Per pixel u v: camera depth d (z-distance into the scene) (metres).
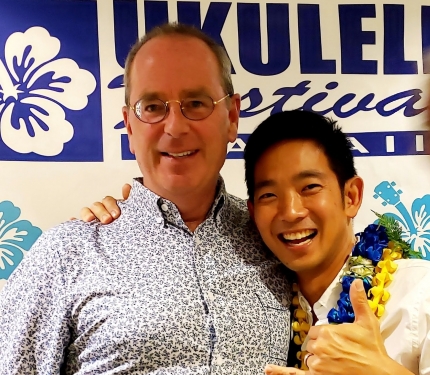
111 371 0.91
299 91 1.43
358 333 0.79
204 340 0.92
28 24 1.34
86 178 1.35
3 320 0.95
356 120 1.45
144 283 0.94
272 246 0.98
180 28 1.02
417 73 1.46
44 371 0.93
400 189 1.46
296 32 1.43
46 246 0.98
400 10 1.47
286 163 0.94
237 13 1.41
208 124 0.98
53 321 0.93
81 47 1.35
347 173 0.98
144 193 1.02
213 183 1.03
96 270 0.95
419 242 1.46
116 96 1.37
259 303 0.98
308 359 0.82
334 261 1.00
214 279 0.97
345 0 1.45
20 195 1.33
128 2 1.37
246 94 1.41
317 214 0.94
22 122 1.33
